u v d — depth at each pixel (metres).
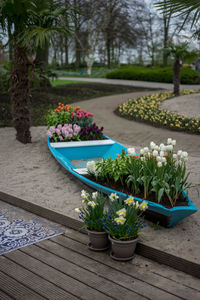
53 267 3.49
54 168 7.39
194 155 8.38
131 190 4.81
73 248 3.94
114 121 13.66
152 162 4.62
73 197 5.59
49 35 7.61
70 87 23.16
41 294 3.02
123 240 3.65
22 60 8.87
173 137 10.64
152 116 13.49
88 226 3.94
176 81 19.53
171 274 3.38
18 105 9.41
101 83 28.05
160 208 4.09
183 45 18.61
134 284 3.18
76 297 2.97
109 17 36.03
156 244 3.77
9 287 3.13
